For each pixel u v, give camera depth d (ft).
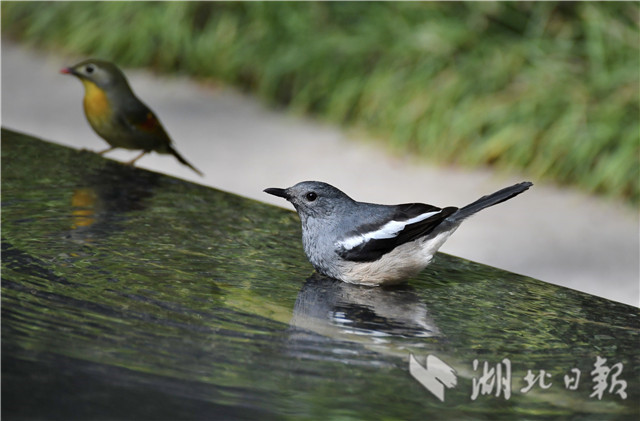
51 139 73.10
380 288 21.97
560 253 55.42
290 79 84.02
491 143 67.51
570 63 72.49
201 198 27.89
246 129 77.77
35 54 94.79
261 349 15.72
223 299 18.85
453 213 23.38
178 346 15.35
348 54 79.00
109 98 39.55
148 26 89.40
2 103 81.61
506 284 22.57
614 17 73.51
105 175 29.01
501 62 71.92
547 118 67.67
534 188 66.18
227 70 87.40
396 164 69.67
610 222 61.00
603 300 21.31
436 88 71.67
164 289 19.08
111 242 22.36
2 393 12.62
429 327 18.37
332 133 76.48
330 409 13.23
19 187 26.78
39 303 17.07
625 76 69.15
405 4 79.00
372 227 22.58
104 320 16.43
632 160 63.93
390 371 15.17
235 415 12.65
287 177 66.54
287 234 25.57
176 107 82.12
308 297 20.03
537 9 75.15
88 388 13.06
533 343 17.62
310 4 84.28
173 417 12.38
